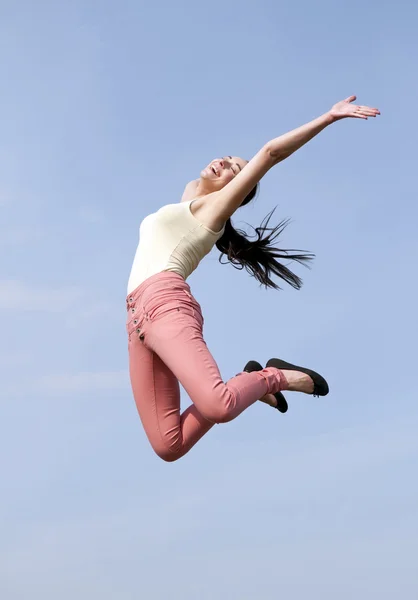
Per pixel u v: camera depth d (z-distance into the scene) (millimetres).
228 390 3371
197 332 3496
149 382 3629
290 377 3713
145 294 3570
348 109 3418
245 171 3650
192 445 3713
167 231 3729
